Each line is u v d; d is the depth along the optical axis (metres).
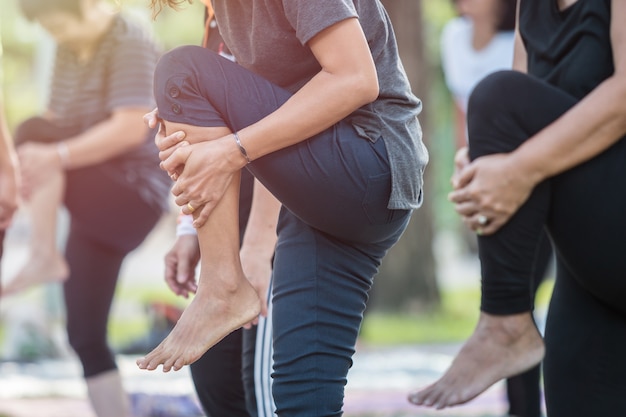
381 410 13.74
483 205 7.20
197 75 6.19
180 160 6.16
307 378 6.32
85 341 10.85
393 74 6.51
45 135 11.26
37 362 19.08
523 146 7.13
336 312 6.41
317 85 6.05
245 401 8.24
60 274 11.48
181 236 8.27
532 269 7.36
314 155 6.17
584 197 7.09
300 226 6.55
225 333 6.34
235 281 6.36
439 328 27.73
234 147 6.09
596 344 7.34
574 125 6.98
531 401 9.98
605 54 7.19
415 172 6.42
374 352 21.56
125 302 28.84
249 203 8.09
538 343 7.39
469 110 7.41
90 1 11.12
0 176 9.65
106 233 10.87
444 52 13.59
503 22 12.78
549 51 7.45
